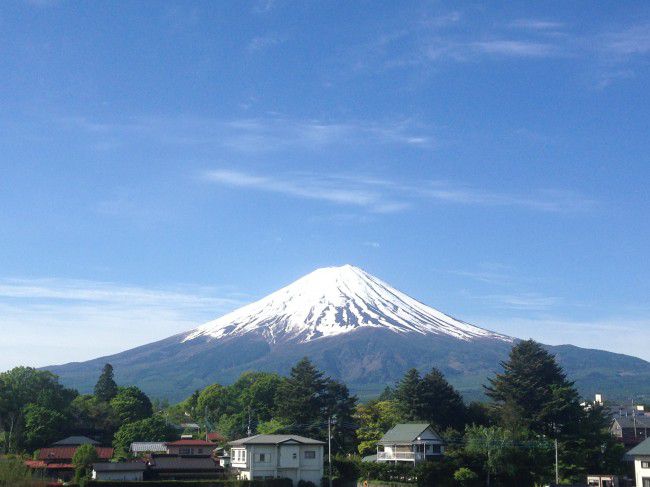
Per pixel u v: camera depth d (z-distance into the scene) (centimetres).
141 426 12788
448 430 10462
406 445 9706
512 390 11169
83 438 11988
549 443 9762
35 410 12138
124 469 8856
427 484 8888
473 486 8888
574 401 10694
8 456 6931
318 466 9156
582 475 9662
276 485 8581
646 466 8469
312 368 12106
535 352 11538
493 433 9356
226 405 17050
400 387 11838
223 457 10406
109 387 16350
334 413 11619
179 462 9256
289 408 11831
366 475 9431
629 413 15488
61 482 8631
